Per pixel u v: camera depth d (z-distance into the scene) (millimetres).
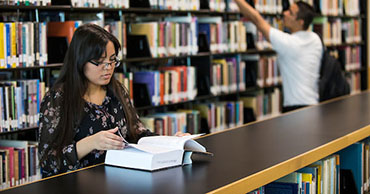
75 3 3762
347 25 7473
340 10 7242
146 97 4387
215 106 5223
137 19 4695
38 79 3602
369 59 7984
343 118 3201
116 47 2293
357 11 7766
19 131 3463
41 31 3545
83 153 2100
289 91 4652
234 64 5379
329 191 2602
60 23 3742
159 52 4453
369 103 3891
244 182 1837
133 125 2467
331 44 6941
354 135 2717
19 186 1783
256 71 5688
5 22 3420
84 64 2225
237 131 2820
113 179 1854
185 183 1797
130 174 1922
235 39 5328
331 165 2607
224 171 1958
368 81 7992
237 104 5488
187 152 2070
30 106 3520
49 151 2166
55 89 2238
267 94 6027
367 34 7977
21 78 3783
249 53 5848
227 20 5664
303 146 2404
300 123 3043
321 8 6711
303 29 4613
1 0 3303
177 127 4664
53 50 3730
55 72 3877
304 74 4543
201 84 5062
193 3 4824
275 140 2559
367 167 3010
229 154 2256
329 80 4547
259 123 3074
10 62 3367
